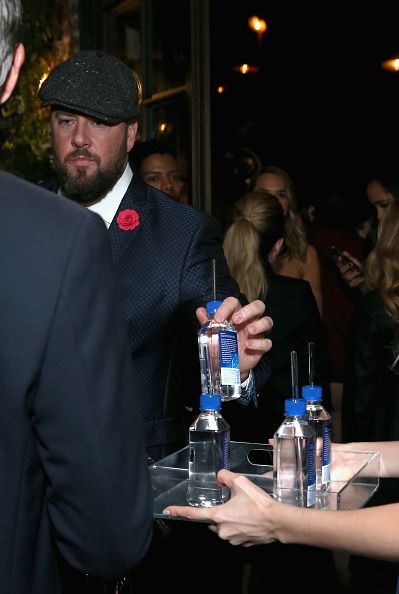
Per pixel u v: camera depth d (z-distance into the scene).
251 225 3.31
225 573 2.73
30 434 1.11
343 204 5.04
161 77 5.30
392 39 7.71
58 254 1.11
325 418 1.91
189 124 5.04
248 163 7.15
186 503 1.85
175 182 4.17
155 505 1.84
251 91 7.71
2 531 1.11
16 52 1.21
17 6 1.16
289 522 1.71
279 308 3.32
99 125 2.19
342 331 4.63
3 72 1.17
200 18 4.95
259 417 3.32
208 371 1.98
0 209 1.11
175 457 1.95
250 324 2.05
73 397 1.10
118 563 1.18
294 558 3.33
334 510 1.72
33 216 1.12
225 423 1.88
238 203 3.48
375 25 7.75
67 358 1.10
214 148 7.31
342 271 4.30
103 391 1.13
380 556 1.67
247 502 1.74
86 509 1.14
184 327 2.30
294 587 3.29
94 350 1.12
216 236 2.31
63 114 2.19
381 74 7.77
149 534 1.21
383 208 4.16
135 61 5.52
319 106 7.81
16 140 5.59
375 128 7.76
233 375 1.92
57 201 1.15
